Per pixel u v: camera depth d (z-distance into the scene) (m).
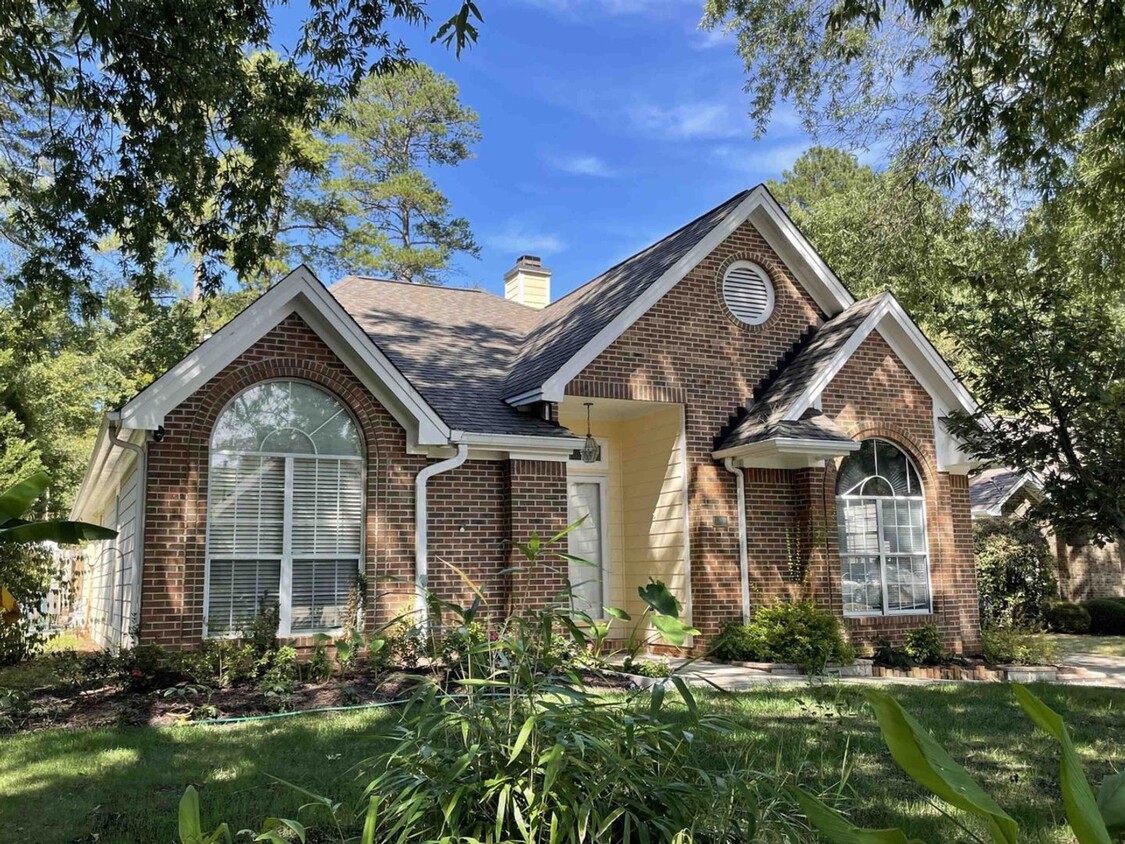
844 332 14.24
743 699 9.34
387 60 10.51
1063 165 11.82
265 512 11.18
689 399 13.91
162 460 10.55
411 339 15.37
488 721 3.87
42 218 11.62
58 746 7.28
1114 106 12.38
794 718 8.36
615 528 15.34
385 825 4.00
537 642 4.08
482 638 4.16
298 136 27.56
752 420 13.66
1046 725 1.27
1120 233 14.19
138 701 8.93
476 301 18.47
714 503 13.71
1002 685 11.10
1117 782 1.50
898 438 14.55
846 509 14.17
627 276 15.29
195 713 8.55
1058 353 8.12
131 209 11.50
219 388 10.98
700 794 3.58
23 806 5.64
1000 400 8.75
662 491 14.33
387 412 11.92
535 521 12.52
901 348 14.78
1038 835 5.11
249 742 7.33
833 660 12.55
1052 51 10.60
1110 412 8.14
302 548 11.32
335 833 5.05
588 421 14.47
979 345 9.00
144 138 10.52
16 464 17.67
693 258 14.08
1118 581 22.78
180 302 23.80
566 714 3.71
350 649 4.38
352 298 16.97
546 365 13.72
